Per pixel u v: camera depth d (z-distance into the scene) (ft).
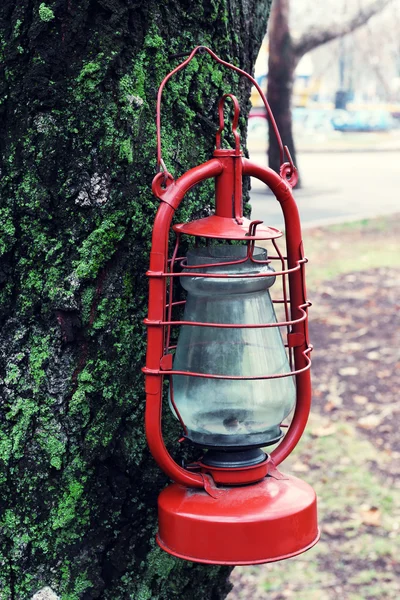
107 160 4.44
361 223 37.52
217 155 4.27
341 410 16.58
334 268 28.84
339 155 73.82
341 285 26.61
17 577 4.66
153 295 4.08
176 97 4.70
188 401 4.25
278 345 4.37
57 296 4.49
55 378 4.55
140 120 4.51
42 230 4.49
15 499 4.63
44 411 4.57
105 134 4.42
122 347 4.64
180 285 4.86
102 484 4.72
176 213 4.80
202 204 4.93
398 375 18.38
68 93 4.39
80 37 4.35
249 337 4.21
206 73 4.86
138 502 4.86
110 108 4.41
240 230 4.13
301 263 4.55
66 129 4.41
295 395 4.75
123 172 4.47
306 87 92.99
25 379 4.57
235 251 4.39
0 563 4.66
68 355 4.56
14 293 4.56
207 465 4.35
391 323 22.36
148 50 4.52
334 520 12.53
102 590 4.82
